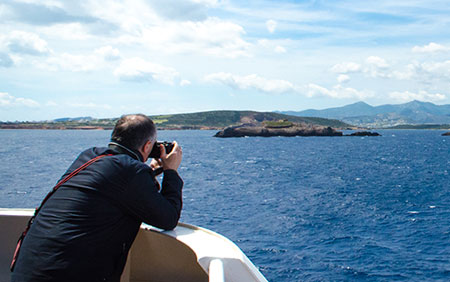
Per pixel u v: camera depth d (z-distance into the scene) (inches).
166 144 83.4
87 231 64.6
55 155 2342.5
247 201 941.8
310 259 508.1
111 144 76.7
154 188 71.8
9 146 3348.9
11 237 87.2
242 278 63.7
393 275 454.6
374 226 695.1
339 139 6018.7
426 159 2450.8
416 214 802.2
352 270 468.1
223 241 74.6
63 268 61.9
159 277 82.8
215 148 3609.7
